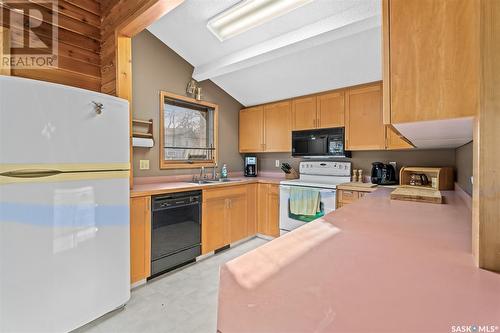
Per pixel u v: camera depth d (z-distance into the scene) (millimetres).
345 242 837
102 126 1697
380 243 825
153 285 2225
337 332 391
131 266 2139
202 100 3436
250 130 3926
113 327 1655
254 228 3500
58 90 1476
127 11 1965
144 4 1813
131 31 2080
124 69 2143
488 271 604
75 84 2141
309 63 2793
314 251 753
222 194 3031
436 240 853
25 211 1358
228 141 3873
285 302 477
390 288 527
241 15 2324
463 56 659
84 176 1598
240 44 2709
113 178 1766
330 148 3053
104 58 2230
